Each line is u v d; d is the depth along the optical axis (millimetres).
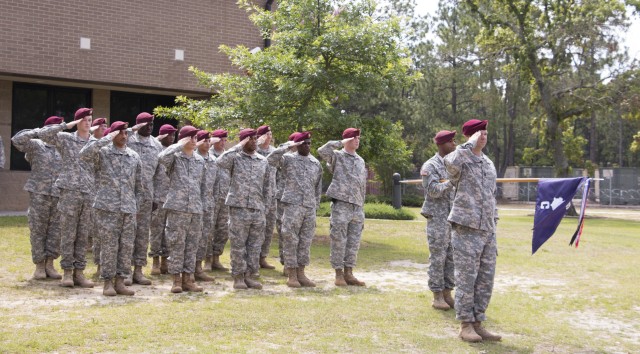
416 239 15617
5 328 6270
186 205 8453
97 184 8891
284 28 14602
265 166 9148
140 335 6164
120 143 8297
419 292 9039
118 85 16297
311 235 9398
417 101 40062
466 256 6605
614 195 44031
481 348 6305
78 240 8625
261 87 14031
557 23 31922
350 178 9328
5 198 16562
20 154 16906
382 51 13789
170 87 16562
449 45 40125
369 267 11352
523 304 8562
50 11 15125
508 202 47156
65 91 17219
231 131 14758
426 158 38375
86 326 6422
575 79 32062
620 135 57094
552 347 6500
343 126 13906
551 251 14344
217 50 17141
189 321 6758
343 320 7148
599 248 15156
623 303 8797
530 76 34125
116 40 15859
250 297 8289
